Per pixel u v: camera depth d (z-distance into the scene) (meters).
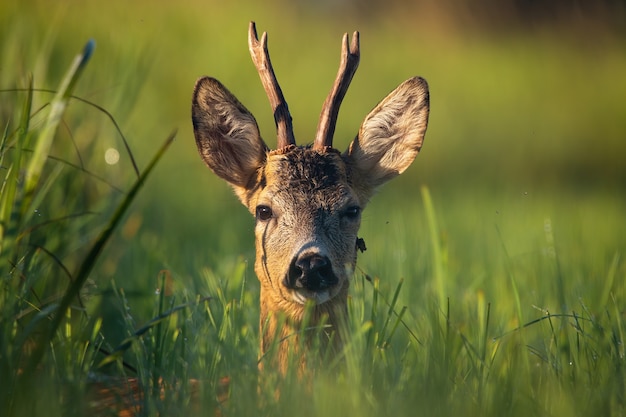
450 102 30.94
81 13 17.84
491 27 38.94
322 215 8.72
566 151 29.53
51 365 7.43
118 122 12.63
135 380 8.42
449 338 8.59
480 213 18.48
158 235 14.89
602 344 8.27
